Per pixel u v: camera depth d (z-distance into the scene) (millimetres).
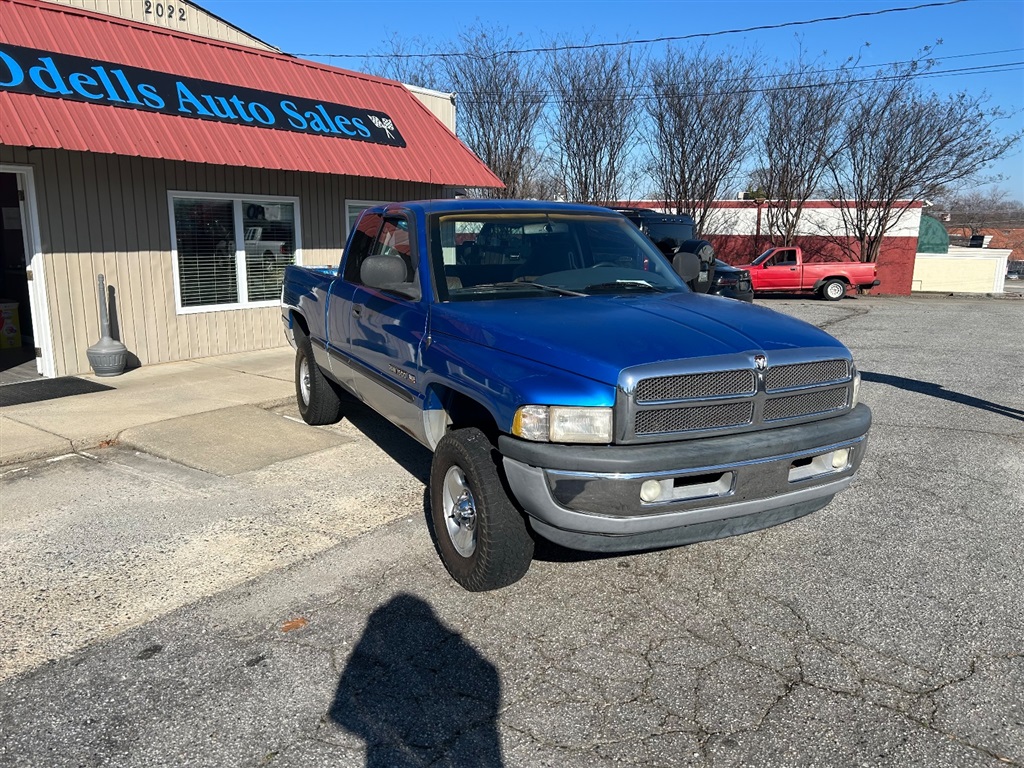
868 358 11703
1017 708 3012
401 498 5289
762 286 25016
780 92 28781
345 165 10766
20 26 8203
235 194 10516
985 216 74812
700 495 3447
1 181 10797
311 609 3791
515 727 2908
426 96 13570
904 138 28078
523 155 28375
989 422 7602
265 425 7020
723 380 3484
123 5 11289
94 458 6156
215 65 10055
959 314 19703
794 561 4355
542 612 3768
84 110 8188
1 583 4031
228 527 4777
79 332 9086
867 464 6203
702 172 29188
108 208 9164
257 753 2756
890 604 3857
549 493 3385
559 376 3410
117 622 3658
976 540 4672
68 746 2783
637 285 4785
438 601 3873
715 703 3049
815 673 3254
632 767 2689
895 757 2729
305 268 7160
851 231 29703
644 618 3715
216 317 10547
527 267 4789
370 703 3049
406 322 4562
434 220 4766
